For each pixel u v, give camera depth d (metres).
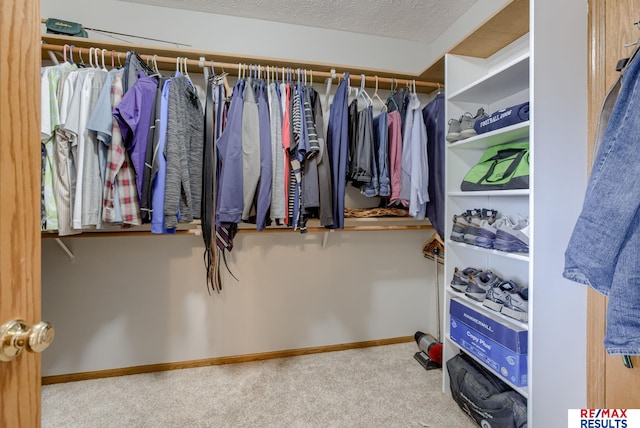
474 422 1.39
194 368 1.87
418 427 1.36
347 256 2.11
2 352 0.41
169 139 1.28
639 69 0.69
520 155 1.29
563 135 1.11
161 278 1.84
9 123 0.44
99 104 1.22
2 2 0.43
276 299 2.00
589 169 0.91
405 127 1.72
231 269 1.93
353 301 2.13
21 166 0.45
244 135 1.40
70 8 1.66
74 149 1.26
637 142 0.67
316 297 2.07
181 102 1.34
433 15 1.85
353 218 1.81
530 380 1.09
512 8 1.25
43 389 1.65
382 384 1.69
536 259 1.09
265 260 1.98
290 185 1.51
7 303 0.43
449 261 1.63
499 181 1.31
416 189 1.66
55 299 1.71
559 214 1.11
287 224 1.51
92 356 1.76
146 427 1.37
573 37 1.13
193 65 1.63
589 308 0.92
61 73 1.27
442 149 1.73
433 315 2.23
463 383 1.41
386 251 2.18
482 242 1.36
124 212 1.26
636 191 0.65
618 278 0.67
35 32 0.48
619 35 0.83
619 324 0.67
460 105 1.63
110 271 1.77
